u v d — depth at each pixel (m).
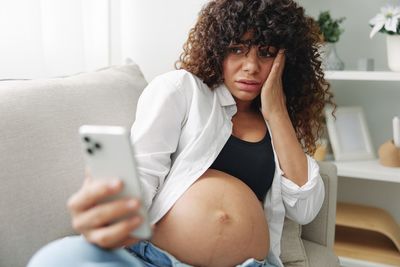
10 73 1.40
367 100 2.11
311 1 2.11
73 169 1.00
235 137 1.17
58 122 1.01
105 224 0.58
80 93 1.11
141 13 1.87
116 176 0.58
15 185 0.89
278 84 1.21
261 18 1.11
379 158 2.00
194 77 1.18
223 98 1.19
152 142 1.06
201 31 1.20
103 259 0.61
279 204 1.20
